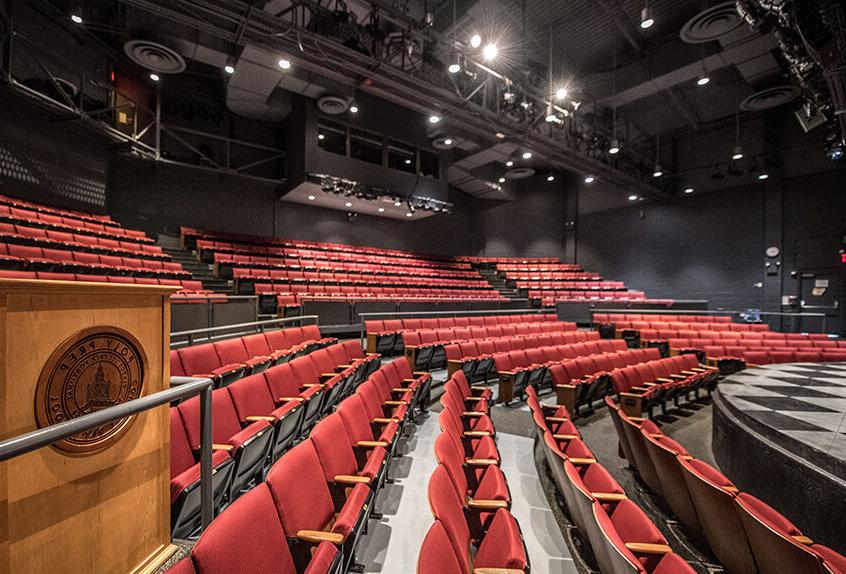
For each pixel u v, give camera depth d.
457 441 1.52
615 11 4.86
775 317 6.96
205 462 0.91
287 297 4.91
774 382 2.72
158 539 0.87
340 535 0.95
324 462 1.29
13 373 0.61
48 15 4.46
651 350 4.00
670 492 1.55
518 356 3.45
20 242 3.48
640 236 8.72
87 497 0.71
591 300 6.81
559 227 9.85
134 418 0.82
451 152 7.98
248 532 0.80
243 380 1.78
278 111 6.34
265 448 1.51
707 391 3.83
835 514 1.35
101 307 0.75
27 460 0.63
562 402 2.91
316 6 3.43
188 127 6.40
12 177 4.28
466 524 1.11
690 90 6.51
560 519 1.62
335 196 6.93
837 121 4.22
